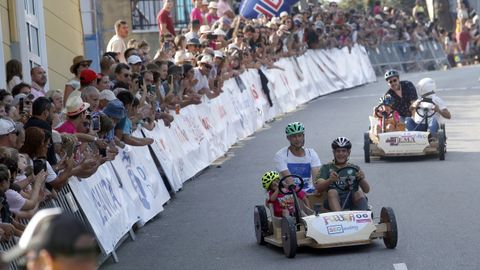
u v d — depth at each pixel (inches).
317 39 1690.5
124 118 659.4
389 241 525.0
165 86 870.4
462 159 874.8
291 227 516.4
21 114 610.9
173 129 855.1
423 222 600.4
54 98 647.1
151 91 802.2
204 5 1419.8
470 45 2790.4
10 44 879.7
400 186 741.3
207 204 743.1
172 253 571.2
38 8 984.3
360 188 565.0
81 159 559.8
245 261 526.0
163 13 1182.3
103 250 542.3
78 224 149.9
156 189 723.4
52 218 149.3
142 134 741.9
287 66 1494.8
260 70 1318.9
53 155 525.3
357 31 2011.6
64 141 527.2
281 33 1460.4
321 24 1708.9
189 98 922.7
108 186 603.2
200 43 1072.8
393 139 876.6
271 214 556.4
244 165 949.2
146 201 685.3
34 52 967.6
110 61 773.3
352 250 530.9
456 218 608.1
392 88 917.2
